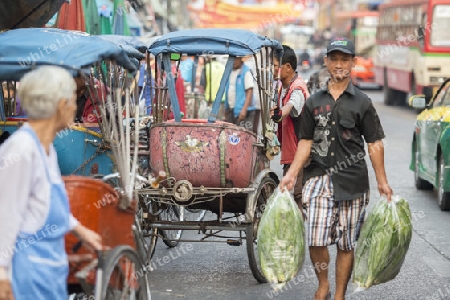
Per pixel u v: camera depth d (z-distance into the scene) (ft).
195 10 205.26
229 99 71.31
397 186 66.95
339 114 30.73
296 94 41.57
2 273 20.21
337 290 31.71
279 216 30.89
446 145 54.08
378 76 177.58
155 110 38.81
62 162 34.12
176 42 37.60
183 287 36.81
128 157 29.50
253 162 37.35
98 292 23.50
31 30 30.68
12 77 27.94
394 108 158.10
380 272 30.42
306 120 31.24
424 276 38.91
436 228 50.34
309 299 34.94
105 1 85.71
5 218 20.33
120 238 27.02
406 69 148.66
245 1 236.22
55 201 21.39
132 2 103.81
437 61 135.54
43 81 21.16
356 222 31.40
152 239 39.70
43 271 21.16
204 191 36.52
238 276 39.04
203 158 35.96
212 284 37.45
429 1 135.03
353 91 30.81
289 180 31.27
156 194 36.83
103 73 34.68
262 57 39.63
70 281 24.54
